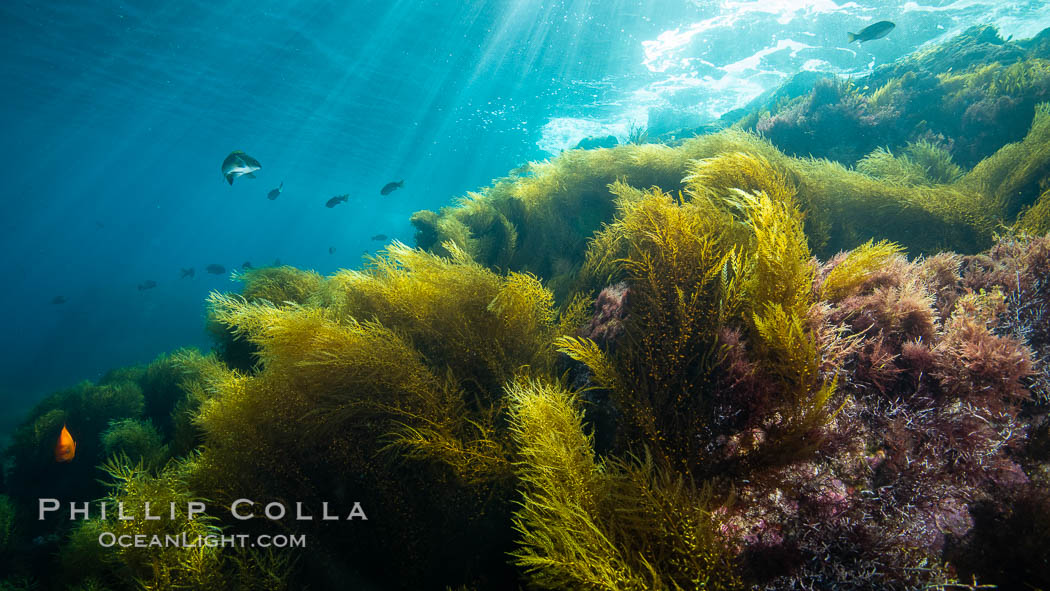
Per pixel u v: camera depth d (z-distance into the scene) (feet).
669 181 13.52
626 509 4.58
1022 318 6.92
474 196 18.22
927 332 6.46
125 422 21.48
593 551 4.40
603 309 8.74
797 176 11.87
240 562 6.21
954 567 4.56
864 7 49.49
